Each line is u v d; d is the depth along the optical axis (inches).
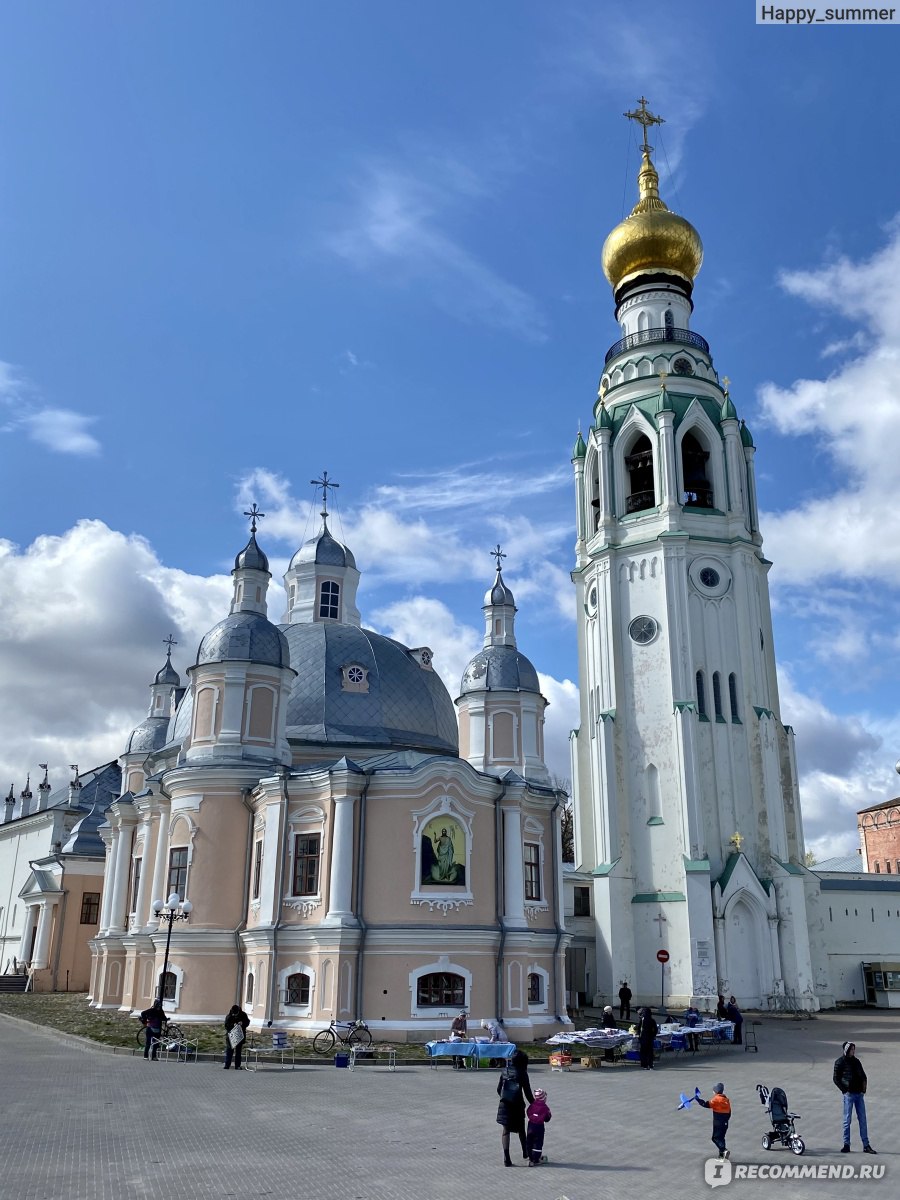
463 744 1980.8
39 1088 964.0
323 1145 717.3
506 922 1518.2
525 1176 634.2
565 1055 1234.6
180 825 1670.8
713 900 2156.7
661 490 2482.8
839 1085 727.1
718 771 2300.7
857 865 3914.9
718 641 2407.7
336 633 2097.7
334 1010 1402.6
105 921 2063.2
